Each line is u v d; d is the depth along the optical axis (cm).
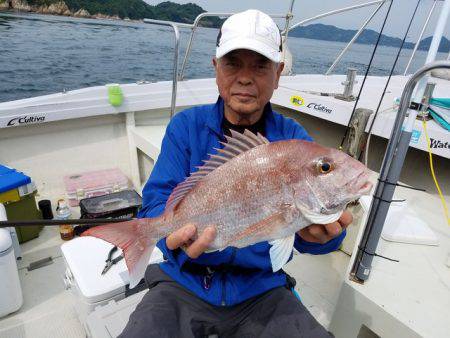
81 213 317
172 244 125
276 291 172
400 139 156
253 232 123
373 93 394
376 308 165
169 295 164
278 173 121
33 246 296
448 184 298
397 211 238
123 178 363
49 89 1354
